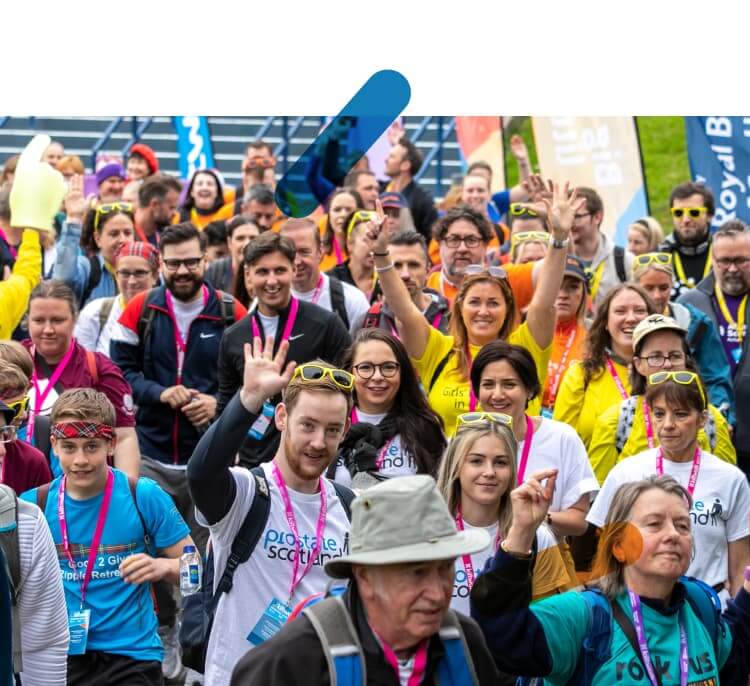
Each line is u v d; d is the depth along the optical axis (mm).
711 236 12578
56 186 9930
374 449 7684
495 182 17172
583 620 5113
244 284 10727
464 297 8719
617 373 9195
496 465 6465
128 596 7086
